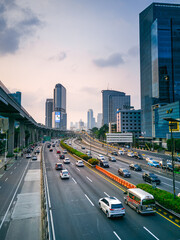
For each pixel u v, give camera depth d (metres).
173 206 17.58
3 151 76.88
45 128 182.12
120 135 64.81
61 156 60.78
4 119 47.06
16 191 25.67
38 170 41.34
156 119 103.44
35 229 15.16
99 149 96.75
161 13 111.19
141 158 60.03
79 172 38.69
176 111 84.25
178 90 103.50
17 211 18.86
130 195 19.47
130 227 14.99
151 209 17.48
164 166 42.09
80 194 23.77
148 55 117.06
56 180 31.58
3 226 15.71
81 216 17.16
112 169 42.50
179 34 107.25
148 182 29.95
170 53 105.62
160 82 103.38
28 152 77.56
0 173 38.72
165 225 15.38
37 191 25.56
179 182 31.23
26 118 84.44
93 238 13.27
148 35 117.56
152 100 109.69
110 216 16.34
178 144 73.69
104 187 27.09
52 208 19.16
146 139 117.31
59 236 13.55
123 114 162.62
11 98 49.53
